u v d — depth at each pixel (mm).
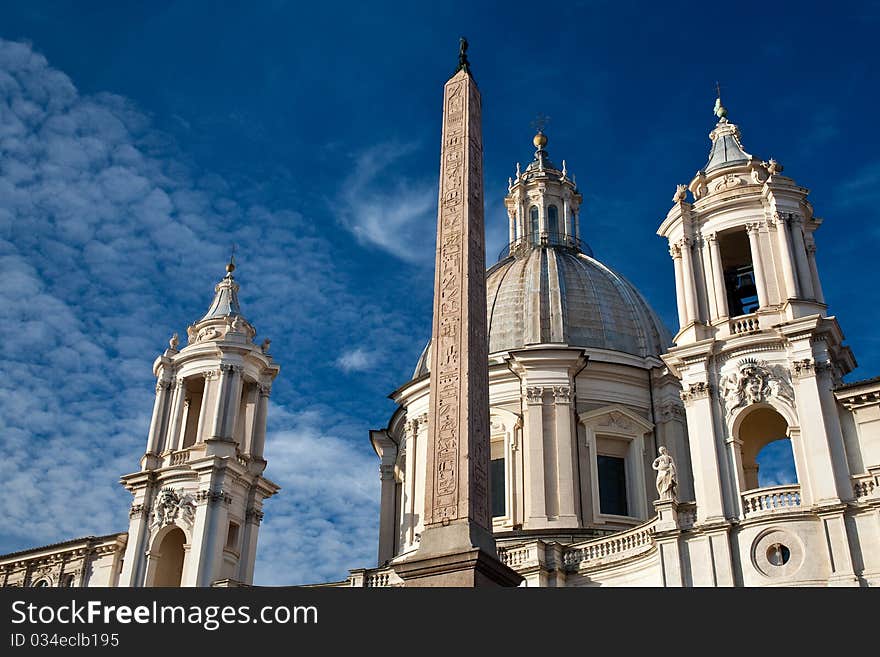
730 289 46469
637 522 49500
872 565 33594
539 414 50938
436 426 22312
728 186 44812
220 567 48500
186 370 54938
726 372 40250
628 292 58688
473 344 23328
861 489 35344
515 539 46469
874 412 36906
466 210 25281
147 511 51250
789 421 38094
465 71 28625
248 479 52281
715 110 49500
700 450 39281
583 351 52031
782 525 35750
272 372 56562
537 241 65125
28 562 56969
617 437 51688
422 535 20922
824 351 38531
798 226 42406
